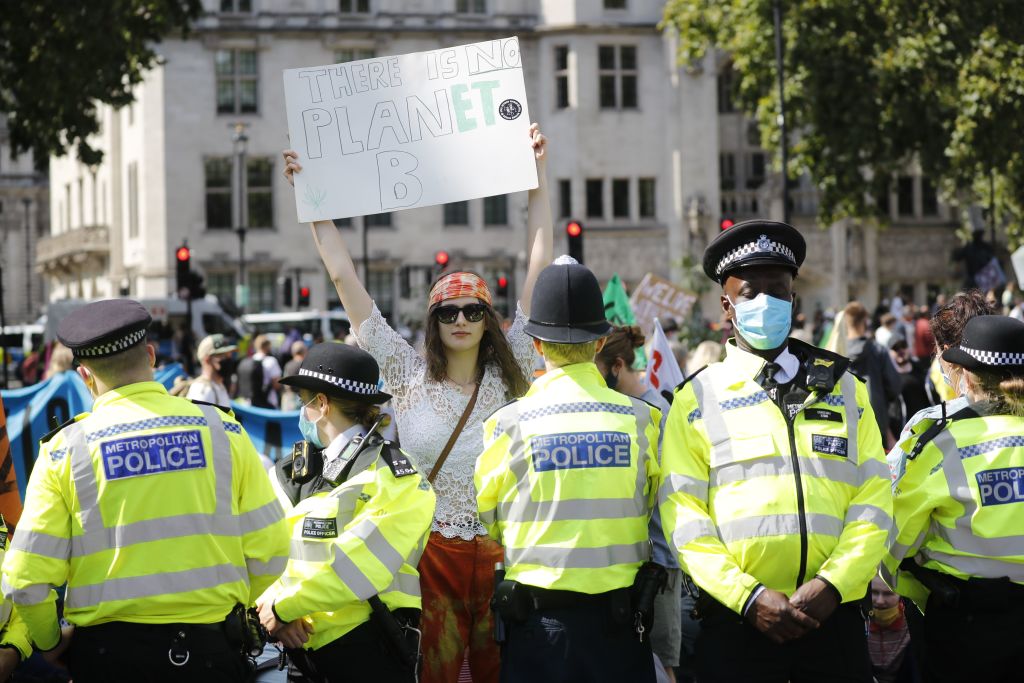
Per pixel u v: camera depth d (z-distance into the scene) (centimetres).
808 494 601
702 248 6084
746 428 614
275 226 6069
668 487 620
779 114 3556
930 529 658
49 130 2819
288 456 689
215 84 6003
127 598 589
